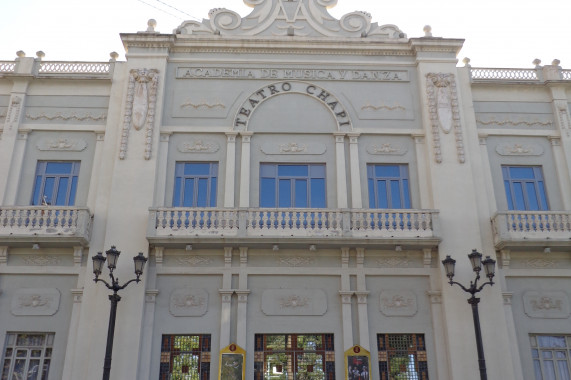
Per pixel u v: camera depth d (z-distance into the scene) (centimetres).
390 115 1702
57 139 1656
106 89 1720
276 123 1680
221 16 1823
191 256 1498
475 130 1680
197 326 1441
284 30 1808
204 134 1662
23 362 1418
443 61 1745
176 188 1612
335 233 1473
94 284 1444
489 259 1307
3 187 1579
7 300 1459
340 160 1639
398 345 1447
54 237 1444
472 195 1564
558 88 1756
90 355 1362
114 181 1549
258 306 1465
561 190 1639
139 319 1400
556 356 1462
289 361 1430
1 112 1686
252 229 1472
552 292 1504
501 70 1794
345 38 1769
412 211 1513
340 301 1475
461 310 1433
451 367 1379
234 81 1727
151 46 1733
